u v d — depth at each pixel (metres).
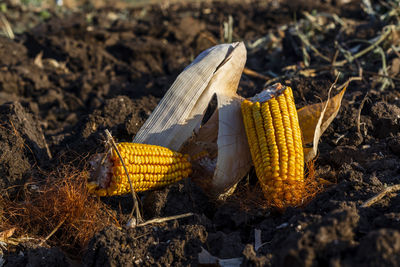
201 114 0.73
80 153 0.78
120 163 0.65
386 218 0.59
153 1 2.79
